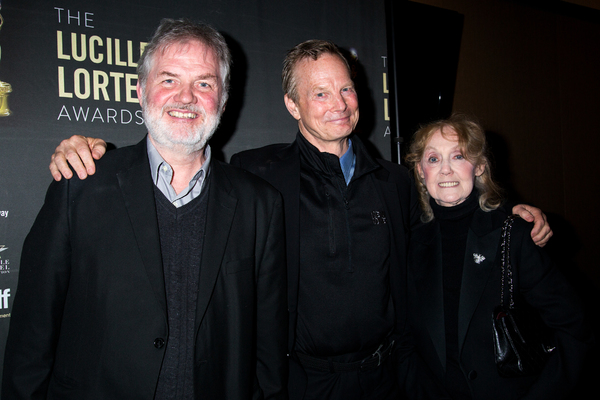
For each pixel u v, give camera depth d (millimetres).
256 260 1216
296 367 1364
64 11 1633
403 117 2773
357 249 1419
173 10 1816
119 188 1040
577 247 4266
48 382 976
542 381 1173
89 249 990
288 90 1502
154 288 993
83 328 979
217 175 1186
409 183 1639
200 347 1033
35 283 957
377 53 2273
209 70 1120
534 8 3906
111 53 1711
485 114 3574
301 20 2092
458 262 1352
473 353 1249
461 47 3416
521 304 1264
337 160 1429
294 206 1403
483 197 1347
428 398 1361
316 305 1380
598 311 3844
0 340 1533
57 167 1003
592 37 4379
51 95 1616
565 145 4176
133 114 1759
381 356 1461
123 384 958
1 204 1540
